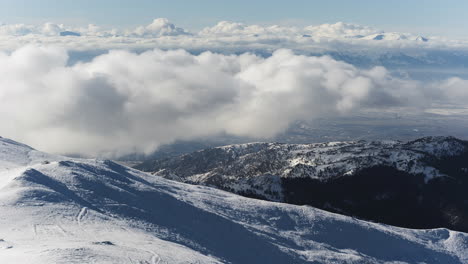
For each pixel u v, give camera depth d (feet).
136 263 233.55
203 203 524.11
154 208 426.51
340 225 550.77
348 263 460.14
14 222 284.61
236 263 370.12
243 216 523.29
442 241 592.60
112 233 305.32
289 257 429.38
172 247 306.35
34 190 352.49
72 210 337.72
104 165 537.24
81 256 217.36
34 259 201.57
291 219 549.54
